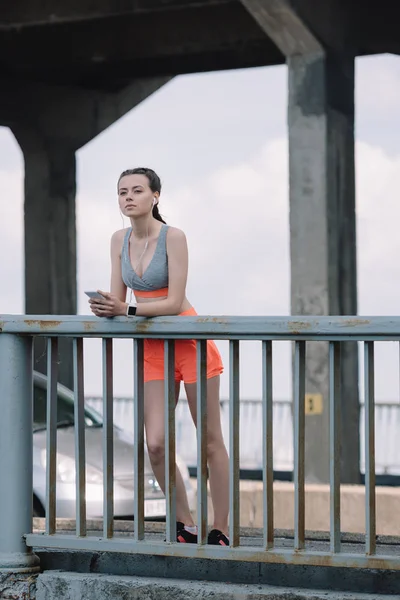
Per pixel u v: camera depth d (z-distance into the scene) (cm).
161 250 624
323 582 575
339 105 1969
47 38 2478
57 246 2775
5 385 630
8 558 623
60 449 1173
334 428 555
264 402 572
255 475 2245
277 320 564
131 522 791
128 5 2250
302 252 1933
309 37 1914
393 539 689
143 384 604
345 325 549
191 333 585
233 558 576
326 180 1920
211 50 2361
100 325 606
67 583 610
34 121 2759
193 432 2242
